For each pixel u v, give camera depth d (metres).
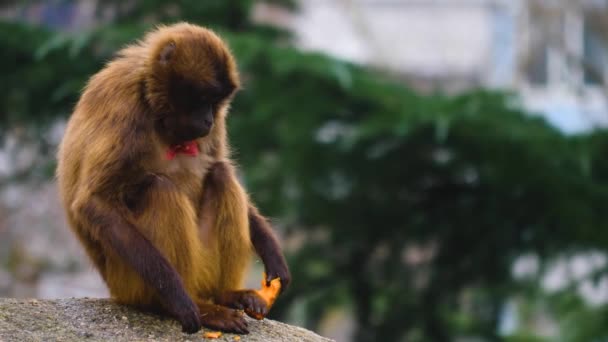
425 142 17.38
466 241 18.84
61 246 25.19
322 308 19.03
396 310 18.97
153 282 6.97
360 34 32.66
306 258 18.97
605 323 18.03
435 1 39.44
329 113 17.22
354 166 18.12
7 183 20.59
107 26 17.33
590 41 33.03
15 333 6.80
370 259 19.16
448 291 19.05
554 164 16.86
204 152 7.86
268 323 7.66
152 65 7.49
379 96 16.88
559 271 22.72
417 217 18.95
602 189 17.22
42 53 16.72
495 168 17.47
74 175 7.39
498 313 19.23
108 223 7.11
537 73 35.34
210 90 7.52
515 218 18.23
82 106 7.50
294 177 17.94
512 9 36.41
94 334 6.96
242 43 16.42
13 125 19.31
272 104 17.02
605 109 33.03
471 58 39.16
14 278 25.14
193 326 6.93
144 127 7.42
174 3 19.03
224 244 7.68
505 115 16.62
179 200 7.25
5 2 21.16
